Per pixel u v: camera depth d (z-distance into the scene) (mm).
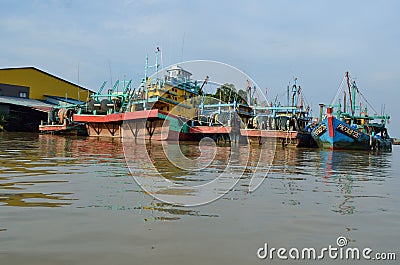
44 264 2822
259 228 4016
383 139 36375
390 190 7164
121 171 8297
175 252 3170
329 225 4273
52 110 39188
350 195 6398
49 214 4285
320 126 29469
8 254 3021
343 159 17297
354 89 35250
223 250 3281
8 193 5434
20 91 47875
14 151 13312
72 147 17047
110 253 3092
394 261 3188
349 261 3160
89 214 4336
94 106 35188
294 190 6684
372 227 4246
